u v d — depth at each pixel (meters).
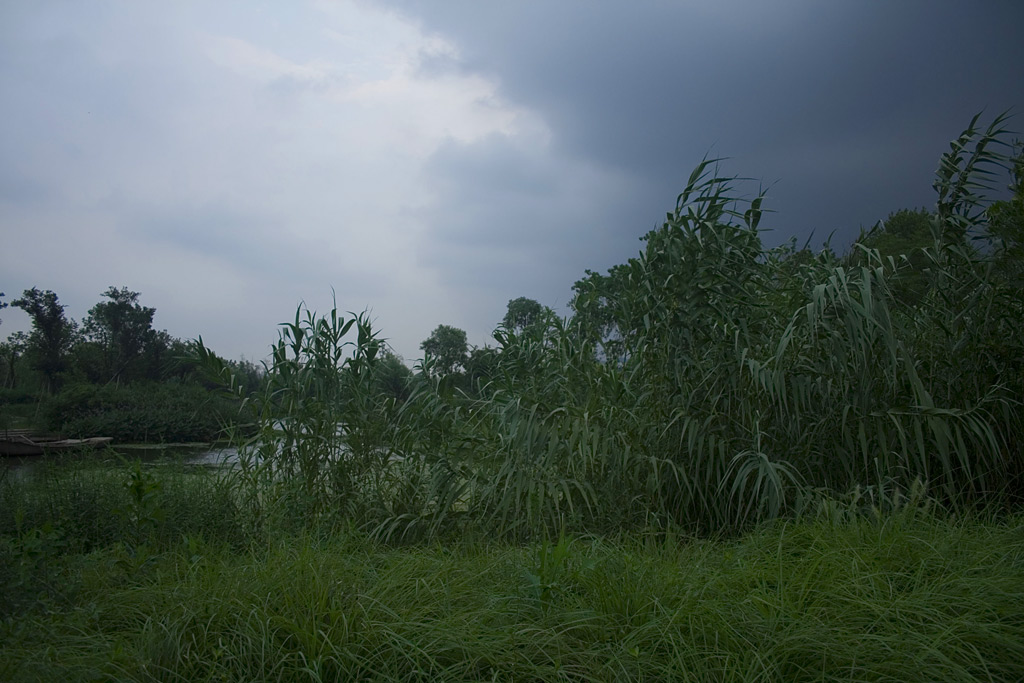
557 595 3.40
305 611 3.15
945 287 5.80
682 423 5.60
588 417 5.59
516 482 5.39
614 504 5.41
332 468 6.24
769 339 5.94
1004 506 5.26
